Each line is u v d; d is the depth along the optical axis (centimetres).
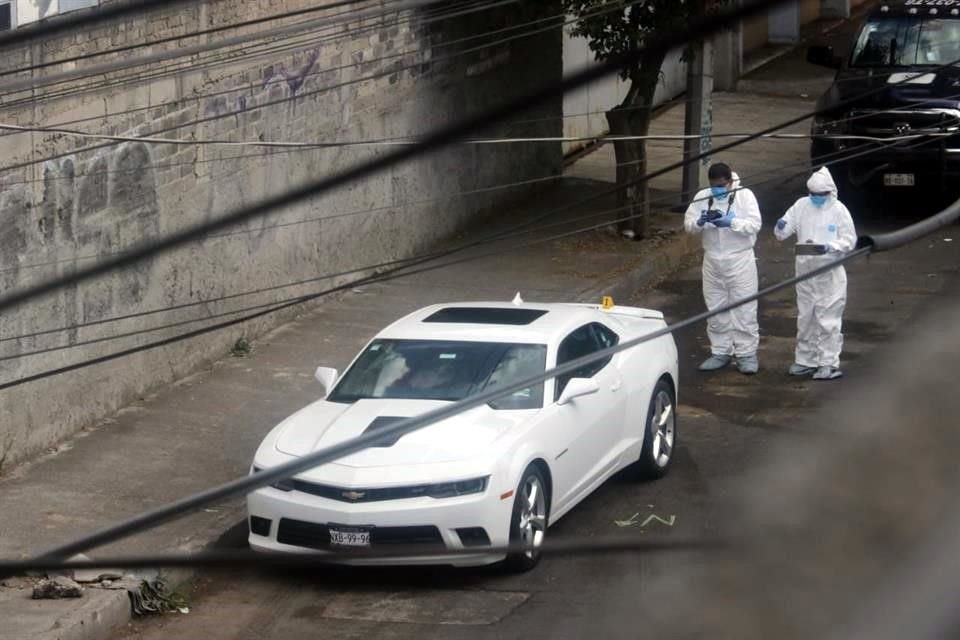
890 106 2645
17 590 1245
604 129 3359
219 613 1263
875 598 895
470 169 2669
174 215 1848
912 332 2055
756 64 4206
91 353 1703
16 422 1576
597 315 1566
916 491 1173
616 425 1484
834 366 1902
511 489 1285
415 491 1260
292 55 2095
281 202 474
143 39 1755
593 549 543
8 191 1550
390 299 2273
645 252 2514
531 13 2619
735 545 1010
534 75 2892
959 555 940
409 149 434
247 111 1989
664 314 2289
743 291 1931
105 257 1709
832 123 2552
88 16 564
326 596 1286
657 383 1571
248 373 1919
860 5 4972
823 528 1036
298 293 2170
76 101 1647
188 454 1620
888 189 2673
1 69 1531
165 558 467
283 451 1318
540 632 1181
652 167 3095
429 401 1394
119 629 1227
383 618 1234
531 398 1388
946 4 2902
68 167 1641
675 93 3753
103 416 1733
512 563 1300
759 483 1457
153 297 1822
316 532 1275
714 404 1830
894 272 2430
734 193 1919
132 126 1755
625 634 1134
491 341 1462
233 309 2005
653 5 2370
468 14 2595
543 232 2644
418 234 2511
